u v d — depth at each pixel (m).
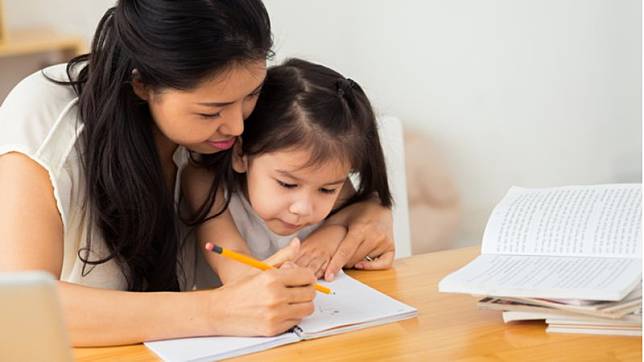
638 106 3.25
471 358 1.15
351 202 1.63
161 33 1.21
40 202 1.28
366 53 3.08
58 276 1.29
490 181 3.18
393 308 1.30
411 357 1.16
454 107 3.13
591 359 1.13
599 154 3.26
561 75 3.18
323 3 3.03
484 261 1.35
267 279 1.23
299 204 1.44
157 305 1.23
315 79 1.47
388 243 1.55
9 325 0.88
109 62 1.31
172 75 1.22
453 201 3.12
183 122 1.27
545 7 3.12
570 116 3.21
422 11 3.06
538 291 1.21
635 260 1.28
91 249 1.40
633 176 3.29
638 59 3.22
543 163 3.22
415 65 3.09
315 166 1.42
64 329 0.89
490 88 3.13
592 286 1.20
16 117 1.32
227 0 1.22
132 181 1.35
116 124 1.33
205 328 1.23
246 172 1.51
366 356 1.17
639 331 1.19
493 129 3.16
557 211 1.41
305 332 1.22
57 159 1.30
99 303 1.23
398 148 1.88
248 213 1.59
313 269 1.46
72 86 1.39
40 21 3.07
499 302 1.26
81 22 3.11
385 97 3.10
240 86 1.25
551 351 1.16
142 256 1.43
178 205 1.53
